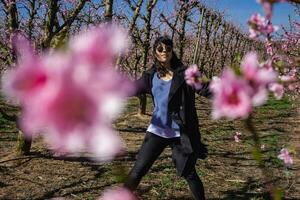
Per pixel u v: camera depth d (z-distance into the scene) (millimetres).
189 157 3553
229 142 8094
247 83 707
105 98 420
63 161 5797
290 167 6262
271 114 12039
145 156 3574
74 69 419
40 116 418
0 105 9047
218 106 666
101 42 416
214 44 18625
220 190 5254
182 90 3531
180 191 5016
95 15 7910
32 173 5363
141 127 8914
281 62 1610
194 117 3592
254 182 5547
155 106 3621
